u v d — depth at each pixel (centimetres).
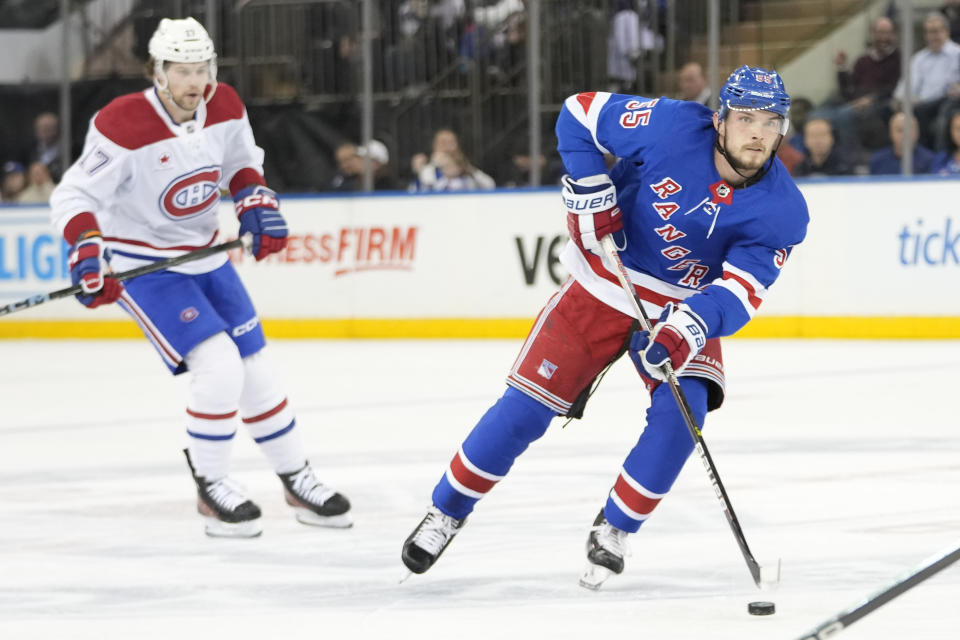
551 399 1042
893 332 2883
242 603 1017
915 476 1465
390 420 1944
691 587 1038
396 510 1363
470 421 1927
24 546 1223
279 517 1340
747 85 937
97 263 1220
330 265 3172
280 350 2933
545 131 3161
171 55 1206
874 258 2888
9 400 2239
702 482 1455
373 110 3247
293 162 3294
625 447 1681
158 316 1250
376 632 930
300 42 3269
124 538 1253
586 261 1051
